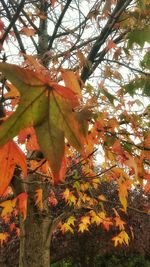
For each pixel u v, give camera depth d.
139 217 10.16
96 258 15.16
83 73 3.16
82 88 2.51
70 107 0.87
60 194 6.83
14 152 1.00
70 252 11.78
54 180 0.83
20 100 0.83
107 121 2.84
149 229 10.72
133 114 3.15
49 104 0.85
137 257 15.02
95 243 11.27
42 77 0.85
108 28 2.85
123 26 2.60
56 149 0.84
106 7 2.48
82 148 0.89
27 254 3.95
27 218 3.96
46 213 4.05
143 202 10.32
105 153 2.85
